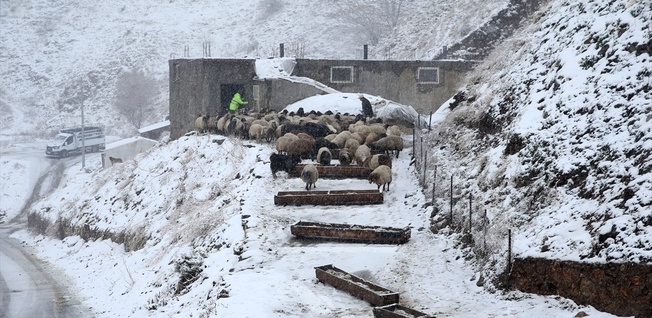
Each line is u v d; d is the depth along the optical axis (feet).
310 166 77.20
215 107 143.43
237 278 56.03
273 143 103.30
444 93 149.28
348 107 122.52
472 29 190.80
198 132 126.72
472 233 57.77
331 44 282.56
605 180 48.32
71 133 231.71
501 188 58.13
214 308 52.26
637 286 41.47
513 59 74.90
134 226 102.37
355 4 300.40
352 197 72.79
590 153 51.24
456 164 70.85
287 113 120.47
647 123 48.67
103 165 179.01
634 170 46.73
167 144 138.82
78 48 342.64
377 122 105.09
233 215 73.67
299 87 142.61
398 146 87.20
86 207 128.16
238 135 110.73
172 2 369.09
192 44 326.85
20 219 176.96
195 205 90.84
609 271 42.93
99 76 315.58
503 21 183.32
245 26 330.75
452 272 54.49
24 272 104.17
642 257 41.63
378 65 148.87
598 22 61.31
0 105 307.78
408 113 110.42
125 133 272.10
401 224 65.72
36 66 334.03
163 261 79.97
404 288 52.29
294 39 295.28
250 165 91.04
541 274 47.14
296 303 50.57
